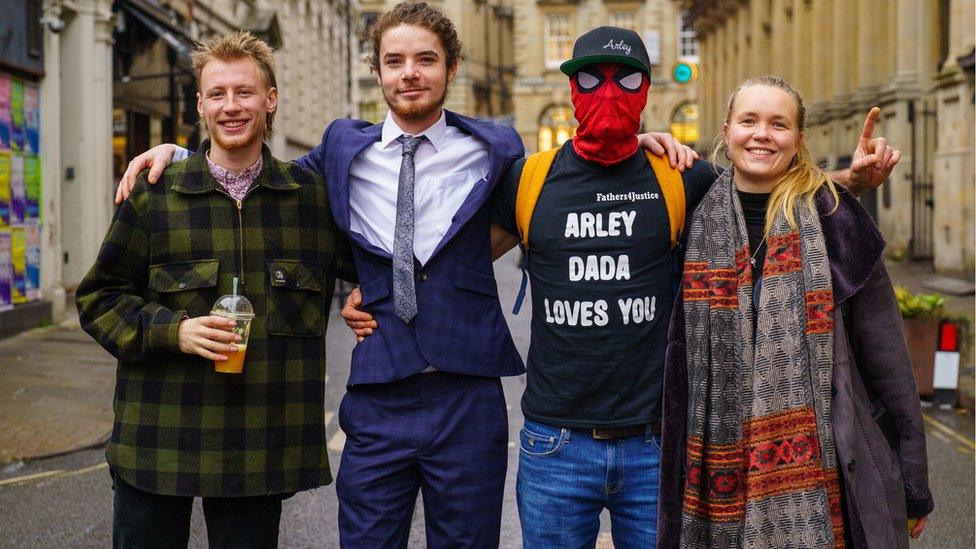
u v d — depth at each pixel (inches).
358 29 1784.0
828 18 1013.8
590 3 2234.3
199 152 124.6
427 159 129.1
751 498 111.0
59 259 494.6
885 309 114.2
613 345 119.0
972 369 347.3
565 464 121.5
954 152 645.9
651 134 125.6
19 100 451.5
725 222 116.0
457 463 127.3
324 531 199.6
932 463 249.1
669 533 116.3
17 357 385.7
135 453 120.6
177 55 650.8
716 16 1664.6
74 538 193.0
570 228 120.6
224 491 120.1
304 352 125.3
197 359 121.0
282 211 125.0
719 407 113.5
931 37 761.0
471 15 2564.0
